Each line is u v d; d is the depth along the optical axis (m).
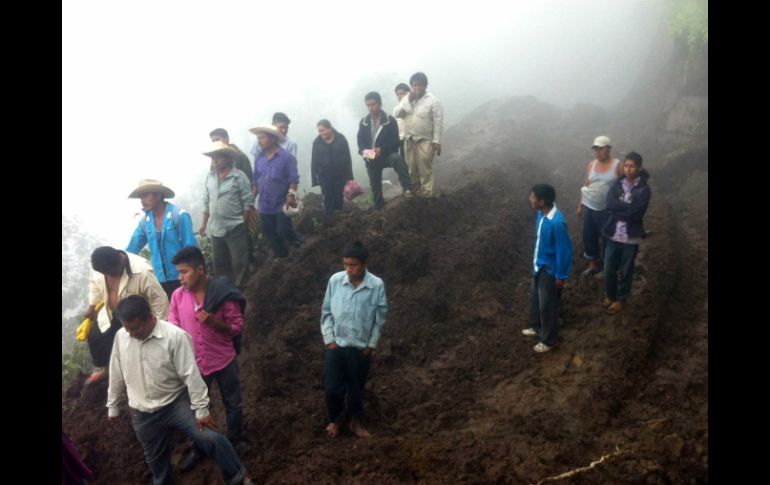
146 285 4.94
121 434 5.09
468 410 4.96
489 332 6.23
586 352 5.39
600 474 3.77
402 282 7.22
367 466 4.17
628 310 5.91
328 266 7.55
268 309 6.84
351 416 4.67
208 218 7.27
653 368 5.10
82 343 7.20
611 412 4.53
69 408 5.66
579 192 10.81
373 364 5.73
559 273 5.37
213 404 5.46
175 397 3.85
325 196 8.77
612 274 5.91
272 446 4.62
